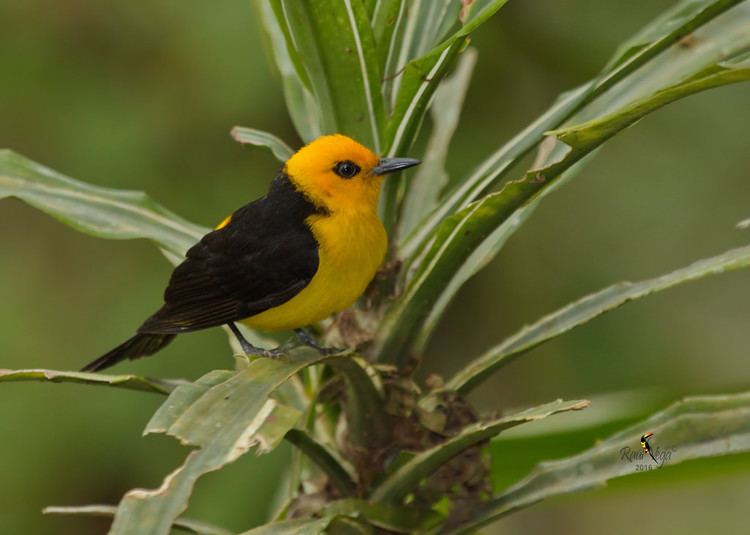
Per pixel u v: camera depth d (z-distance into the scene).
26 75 16.50
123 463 15.96
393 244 8.38
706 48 8.18
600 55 16.77
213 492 15.10
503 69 17.28
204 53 15.96
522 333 7.80
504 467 9.58
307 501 8.15
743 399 7.33
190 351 15.50
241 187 16.39
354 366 7.24
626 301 7.38
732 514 18.48
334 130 8.07
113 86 16.50
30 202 8.27
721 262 7.02
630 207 16.92
